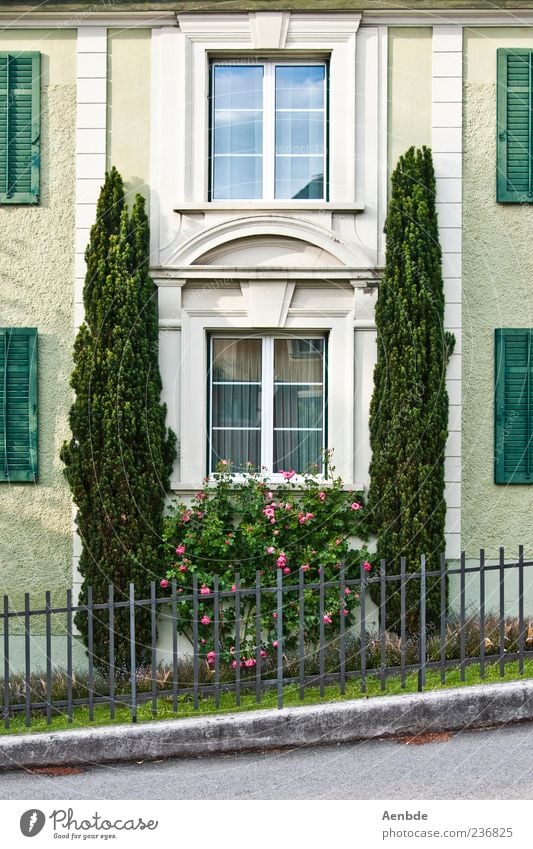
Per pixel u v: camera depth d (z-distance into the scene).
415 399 8.70
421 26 9.16
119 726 7.07
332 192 9.10
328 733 7.16
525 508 9.17
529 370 9.16
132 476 8.63
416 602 8.59
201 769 6.72
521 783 6.16
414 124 9.16
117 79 9.13
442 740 7.08
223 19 9.10
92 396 8.70
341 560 8.72
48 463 9.11
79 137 9.12
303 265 9.05
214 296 9.08
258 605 7.53
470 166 9.20
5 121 9.16
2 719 7.47
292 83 9.34
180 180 9.08
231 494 8.90
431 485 8.66
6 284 9.14
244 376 9.30
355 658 8.30
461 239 9.12
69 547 9.06
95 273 8.84
